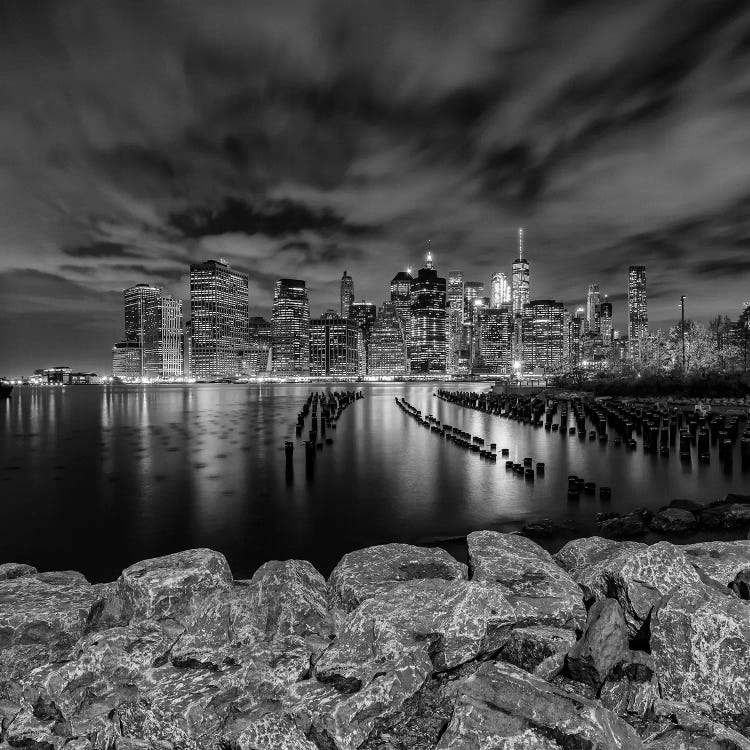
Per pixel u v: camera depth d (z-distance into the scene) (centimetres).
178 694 516
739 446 3959
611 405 7106
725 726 484
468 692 456
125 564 1677
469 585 596
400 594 631
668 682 534
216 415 8394
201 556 741
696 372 8294
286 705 491
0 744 516
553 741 412
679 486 2720
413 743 460
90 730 520
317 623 614
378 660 513
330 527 2028
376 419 7031
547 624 598
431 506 2336
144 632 611
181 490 2752
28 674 562
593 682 535
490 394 11862
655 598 582
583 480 2659
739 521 1830
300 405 11119
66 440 5078
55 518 2222
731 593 655
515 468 3088
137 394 18850
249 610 619
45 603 682
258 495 2600
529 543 823
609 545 858
